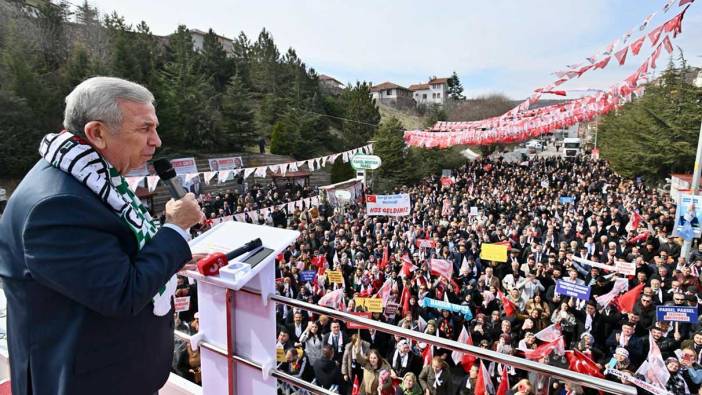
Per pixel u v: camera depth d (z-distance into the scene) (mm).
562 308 7121
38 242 1032
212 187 27812
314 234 12719
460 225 12875
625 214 14234
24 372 1202
